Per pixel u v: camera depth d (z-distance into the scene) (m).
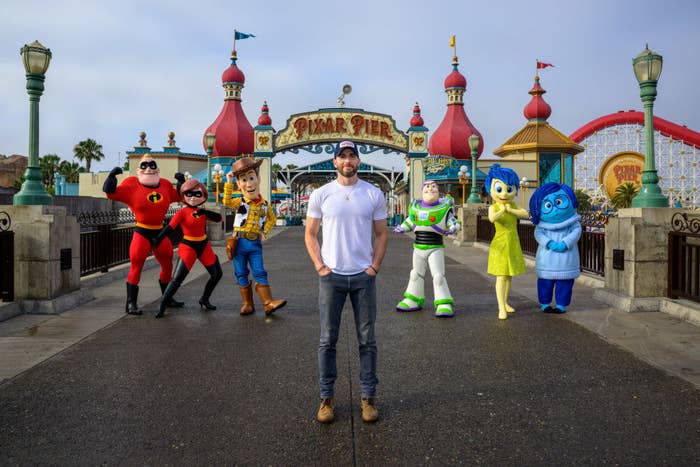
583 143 69.44
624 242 7.68
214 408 3.90
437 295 7.38
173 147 43.00
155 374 4.70
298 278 11.24
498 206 7.36
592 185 69.12
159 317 7.21
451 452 3.20
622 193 63.94
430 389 4.30
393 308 8.00
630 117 66.69
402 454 3.17
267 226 7.52
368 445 3.29
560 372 4.73
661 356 5.21
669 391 4.23
